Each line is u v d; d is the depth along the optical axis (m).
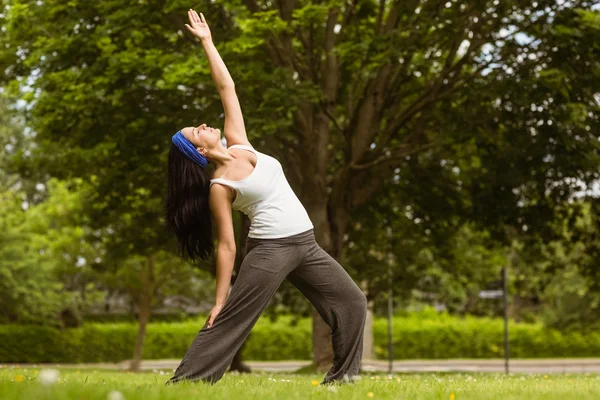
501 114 20.42
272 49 20.31
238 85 18.78
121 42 19.52
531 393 6.41
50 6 20.39
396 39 18.72
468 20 19.72
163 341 49.47
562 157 20.61
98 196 27.11
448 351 50.66
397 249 29.47
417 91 22.56
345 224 23.27
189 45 19.95
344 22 21.52
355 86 21.77
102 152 25.97
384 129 22.38
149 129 20.59
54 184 38.44
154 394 5.02
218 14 20.02
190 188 6.77
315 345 24.06
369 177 23.98
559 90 19.17
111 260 31.78
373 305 33.66
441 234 27.81
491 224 24.64
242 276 6.76
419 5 20.17
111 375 15.05
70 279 50.16
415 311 60.84
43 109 20.73
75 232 38.00
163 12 18.75
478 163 25.39
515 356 51.34
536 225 24.06
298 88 18.39
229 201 6.80
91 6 19.89
